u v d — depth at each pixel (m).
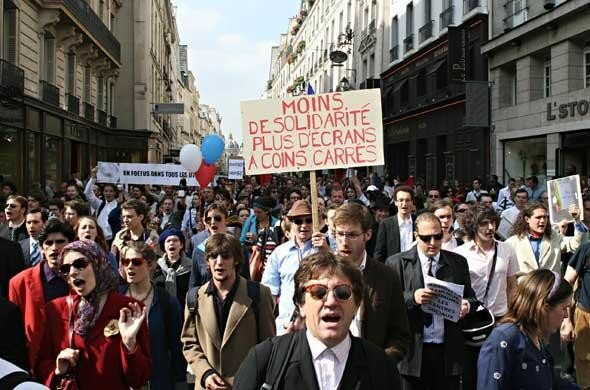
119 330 3.79
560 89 18.42
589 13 16.70
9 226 7.71
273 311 4.58
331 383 2.73
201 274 6.04
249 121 6.03
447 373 4.77
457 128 25.56
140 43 40.25
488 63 22.97
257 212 8.51
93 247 3.93
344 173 26.30
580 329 5.91
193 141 121.00
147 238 7.26
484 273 5.79
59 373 3.69
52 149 23.39
